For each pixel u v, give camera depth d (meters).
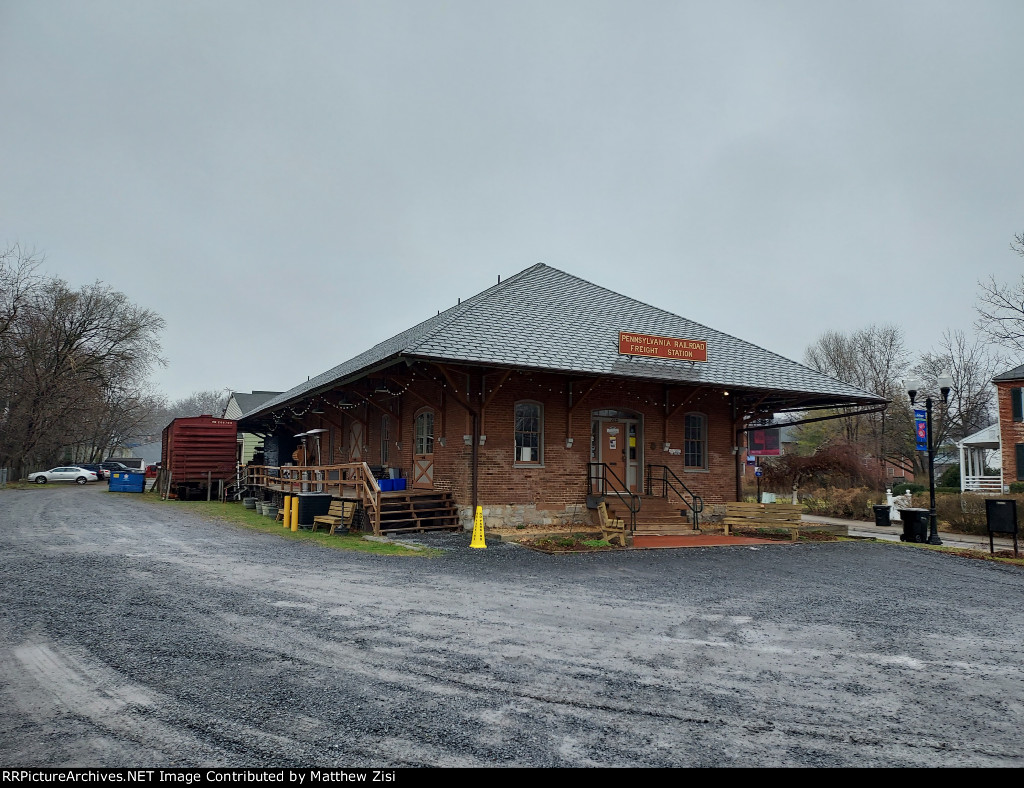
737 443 20.53
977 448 33.44
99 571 10.32
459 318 16.50
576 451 17.77
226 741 4.53
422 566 11.34
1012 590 10.81
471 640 6.91
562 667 6.15
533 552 13.34
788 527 17.31
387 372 18.11
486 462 16.47
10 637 6.77
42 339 49.22
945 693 5.76
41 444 50.72
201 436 29.67
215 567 10.78
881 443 39.75
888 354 48.53
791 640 7.29
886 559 13.94
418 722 4.89
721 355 19.61
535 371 15.16
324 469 18.42
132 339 55.16
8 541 13.84
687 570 11.76
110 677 5.68
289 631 7.08
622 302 21.50
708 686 5.78
